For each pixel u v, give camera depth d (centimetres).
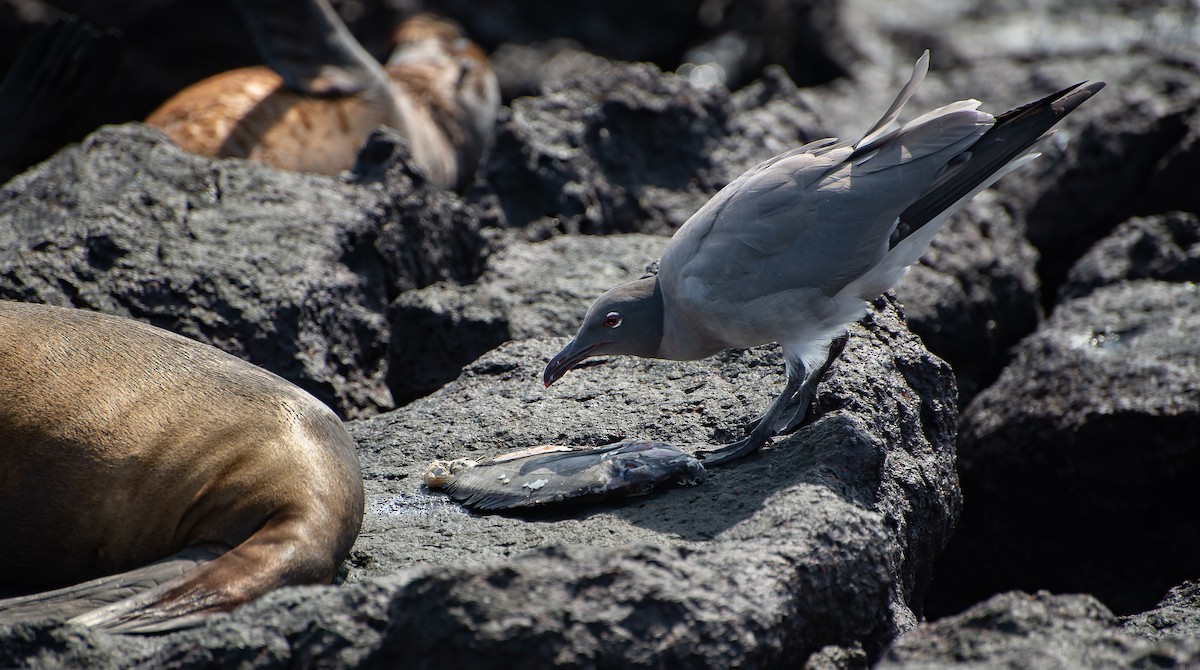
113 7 2469
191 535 775
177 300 1124
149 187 1245
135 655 639
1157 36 2850
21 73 1595
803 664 693
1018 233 1772
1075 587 1253
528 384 1052
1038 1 3091
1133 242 1562
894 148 845
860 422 872
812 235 827
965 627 631
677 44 3281
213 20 2530
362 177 1398
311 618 623
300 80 1669
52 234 1140
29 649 620
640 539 760
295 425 802
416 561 794
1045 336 1370
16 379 786
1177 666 578
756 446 866
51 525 784
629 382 1032
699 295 838
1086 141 1862
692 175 1753
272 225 1248
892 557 805
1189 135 1783
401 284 1328
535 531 810
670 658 616
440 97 1933
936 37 2925
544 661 602
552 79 3005
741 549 697
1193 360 1224
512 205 1633
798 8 3134
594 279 1332
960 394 1553
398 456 966
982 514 1305
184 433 788
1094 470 1202
